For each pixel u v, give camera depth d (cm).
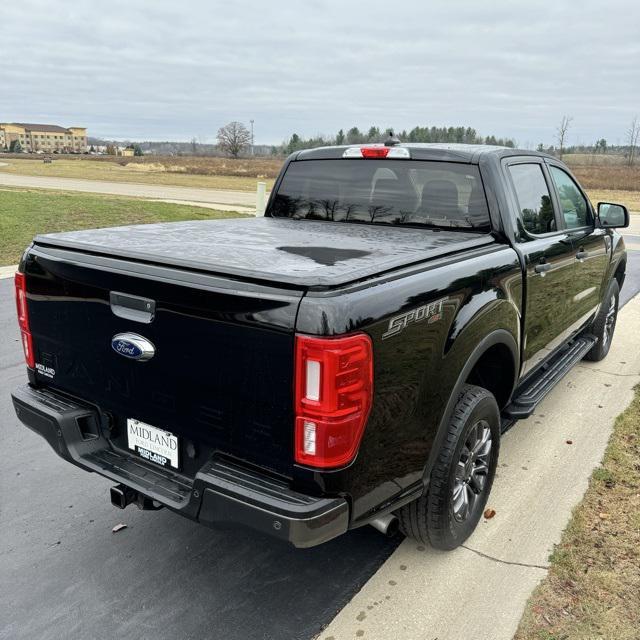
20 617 267
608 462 404
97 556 310
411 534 299
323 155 425
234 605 276
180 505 244
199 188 3547
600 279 529
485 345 298
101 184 3738
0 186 3216
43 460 409
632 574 294
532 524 335
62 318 285
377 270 234
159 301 241
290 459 221
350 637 257
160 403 255
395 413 238
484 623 264
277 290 213
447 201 369
